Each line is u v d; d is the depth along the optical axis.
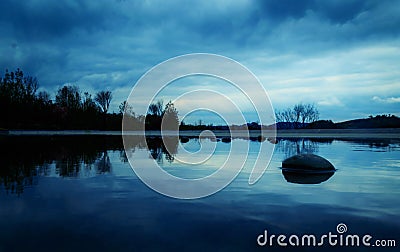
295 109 44.59
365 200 5.36
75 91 56.97
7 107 44.72
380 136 30.77
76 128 51.34
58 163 10.35
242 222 4.21
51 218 4.35
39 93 54.00
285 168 9.20
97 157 12.35
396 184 6.78
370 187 6.47
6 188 6.34
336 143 20.92
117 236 3.69
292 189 6.31
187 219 4.33
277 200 5.38
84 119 52.56
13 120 45.53
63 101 56.38
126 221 4.23
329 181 7.18
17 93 48.66
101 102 53.44
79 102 56.09
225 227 4.01
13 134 34.94
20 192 5.97
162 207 4.94
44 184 6.79
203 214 4.56
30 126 47.03
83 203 5.17
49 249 3.32
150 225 4.07
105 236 3.68
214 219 4.32
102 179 7.46
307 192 6.01
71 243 3.48
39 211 4.69
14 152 13.98
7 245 3.42
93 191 6.11
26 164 10.02
